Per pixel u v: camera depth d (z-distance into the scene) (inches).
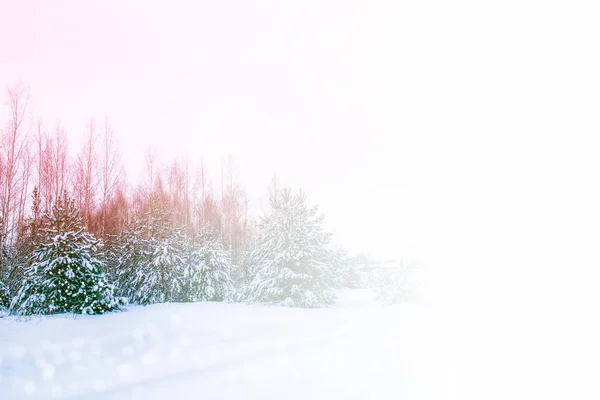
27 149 1127.6
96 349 335.3
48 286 534.3
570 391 242.2
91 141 1270.9
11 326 422.6
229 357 319.3
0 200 945.5
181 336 396.8
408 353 336.2
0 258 771.4
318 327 456.8
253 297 698.2
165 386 244.1
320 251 742.5
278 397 225.5
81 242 577.9
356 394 232.1
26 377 255.0
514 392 240.5
